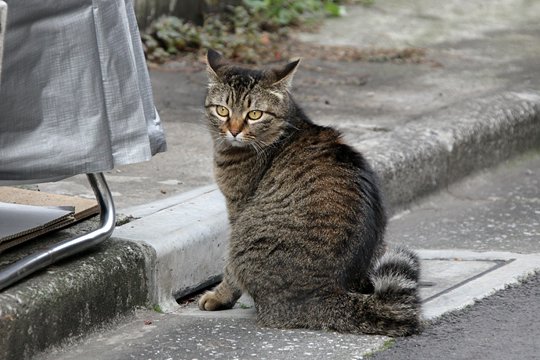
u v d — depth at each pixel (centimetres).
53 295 668
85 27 656
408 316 691
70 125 664
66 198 822
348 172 740
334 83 1341
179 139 1097
